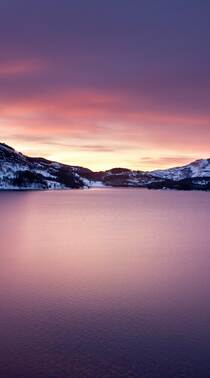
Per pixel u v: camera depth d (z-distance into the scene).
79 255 63.19
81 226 110.62
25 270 51.50
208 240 82.06
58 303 37.16
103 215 150.38
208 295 40.19
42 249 69.12
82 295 39.88
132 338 29.66
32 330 30.88
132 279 46.81
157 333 30.56
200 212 167.50
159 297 39.44
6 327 31.44
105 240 81.75
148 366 25.81
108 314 34.44
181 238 85.31
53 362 26.17
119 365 25.95
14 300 38.12
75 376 24.58
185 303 37.56
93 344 28.62
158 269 52.66
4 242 77.88
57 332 30.56
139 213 161.88
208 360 26.64
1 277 47.53
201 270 52.09
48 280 45.94
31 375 24.64
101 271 51.09
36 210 174.25
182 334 30.48
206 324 32.34
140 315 34.19
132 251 67.44
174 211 172.62
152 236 88.94
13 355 27.02
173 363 26.25
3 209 178.88
